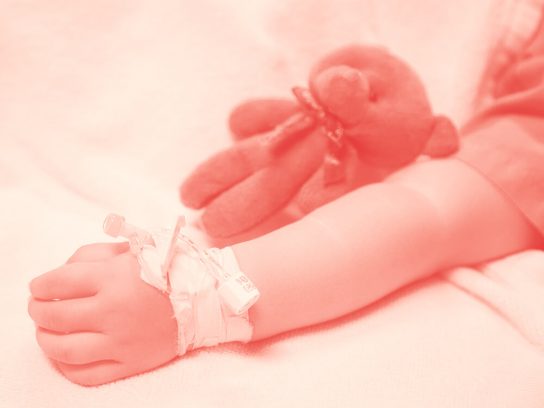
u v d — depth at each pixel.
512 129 0.48
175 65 0.54
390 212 0.45
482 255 0.48
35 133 0.53
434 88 0.56
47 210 0.50
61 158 0.53
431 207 0.46
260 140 0.48
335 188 0.47
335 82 0.44
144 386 0.40
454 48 0.56
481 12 0.55
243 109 0.50
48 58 0.54
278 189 0.47
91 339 0.40
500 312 0.45
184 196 0.48
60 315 0.40
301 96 0.47
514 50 0.55
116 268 0.41
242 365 0.41
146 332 0.40
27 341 0.42
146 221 0.50
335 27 0.56
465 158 0.48
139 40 0.55
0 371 0.40
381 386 0.40
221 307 0.41
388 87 0.47
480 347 0.42
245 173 0.48
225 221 0.47
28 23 0.53
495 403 0.40
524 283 0.46
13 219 0.49
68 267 0.41
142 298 0.40
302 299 0.43
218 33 0.54
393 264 0.44
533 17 0.54
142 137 0.54
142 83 0.54
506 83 0.54
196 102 0.54
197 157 0.54
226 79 0.54
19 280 0.45
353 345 0.42
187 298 0.40
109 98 0.54
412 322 0.44
